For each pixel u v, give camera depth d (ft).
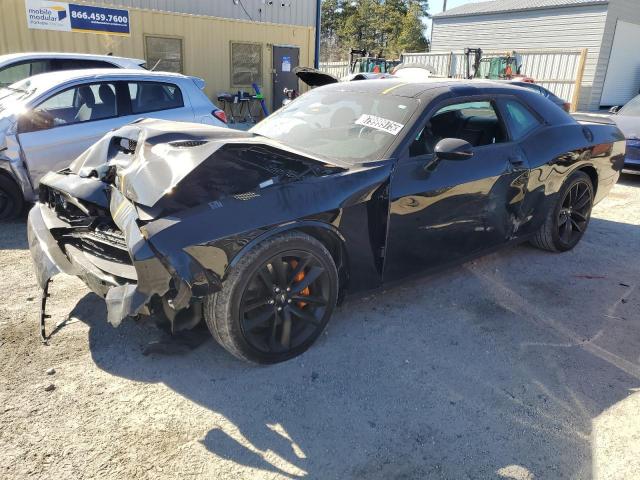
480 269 14.89
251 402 8.79
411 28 172.76
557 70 68.74
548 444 8.12
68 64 25.88
